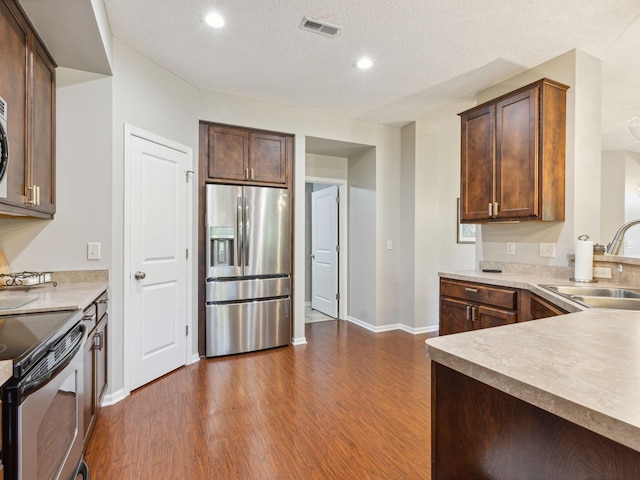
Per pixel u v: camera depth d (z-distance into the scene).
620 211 5.45
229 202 3.34
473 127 3.02
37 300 1.66
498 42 2.43
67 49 2.03
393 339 3.91
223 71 2.87
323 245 5.20
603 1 1.99
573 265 2.52
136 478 1.63
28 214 1.87
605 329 1.15
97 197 2.32
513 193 2.67
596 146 2.65
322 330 4.29
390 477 1.66
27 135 1.78
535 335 1.07
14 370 0.90
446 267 4.59
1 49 1.51
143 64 2.61
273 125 3.56
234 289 3.37
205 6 2.03
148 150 2.66
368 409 2.30
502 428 0.82
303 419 2.17
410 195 4.22
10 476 0.87
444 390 0.97
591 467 0.65
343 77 2.98
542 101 2.48
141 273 2.59
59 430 1.20
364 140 4.11
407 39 2.39
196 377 2.82
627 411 0.59
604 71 2.88
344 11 2.09
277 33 2.32
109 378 2.34
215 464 1.74
